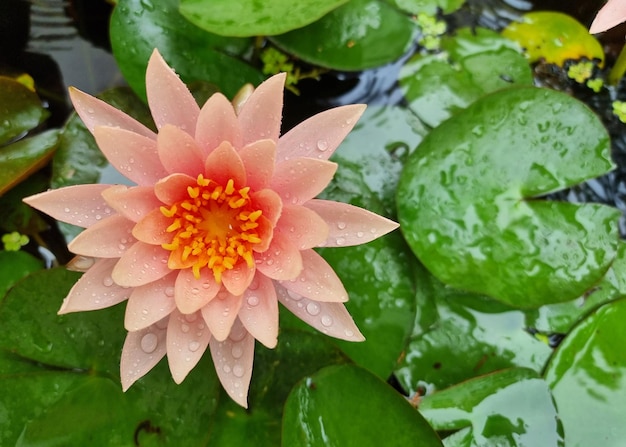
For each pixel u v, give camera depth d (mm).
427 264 306
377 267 312
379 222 266
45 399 283
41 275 294
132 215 259
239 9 318
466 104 342
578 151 319
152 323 262
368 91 347
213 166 265
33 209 319
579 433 295
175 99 268
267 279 267
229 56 338
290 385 298
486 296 317
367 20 346
